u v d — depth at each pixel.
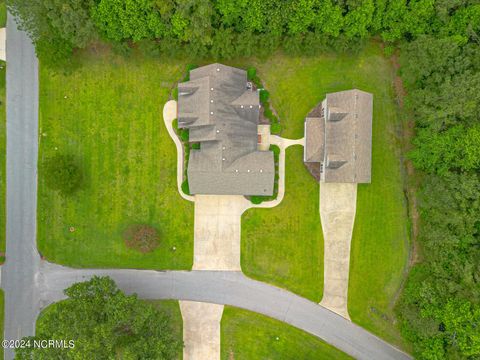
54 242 39.25
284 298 39.09
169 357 34.53
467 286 33.09
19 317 39.31
